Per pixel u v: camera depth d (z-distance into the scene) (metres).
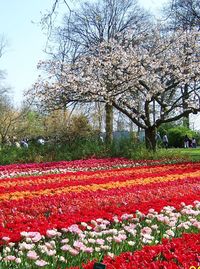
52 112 31.05
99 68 27.38
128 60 27.05
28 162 25.12
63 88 27.28
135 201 9.91
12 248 6.18
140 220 8.13
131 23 36.53
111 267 5.02
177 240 6.50
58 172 19.36
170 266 5.09
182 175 15.98
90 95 27.25
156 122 26.92
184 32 29.05
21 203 9.51
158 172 17.14
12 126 45.41
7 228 7.13
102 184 13.27
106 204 9.55
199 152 32.31
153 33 29.92
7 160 24.95
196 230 7.61
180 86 29.42
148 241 6.45
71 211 8.72
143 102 29.53
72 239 6.69
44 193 11.51
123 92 27.70
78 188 12.34
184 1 29.70
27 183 14.30
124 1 36.59
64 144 28.05
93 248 6.31
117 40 31.17
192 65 27.58
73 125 29.91
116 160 23.94
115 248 6.32
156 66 27.58
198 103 27.41
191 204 9.65
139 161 23.23
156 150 26.27
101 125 33.22
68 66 29.09
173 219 7.87
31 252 5.41
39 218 7.86
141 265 5.19
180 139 47.91
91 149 26.39
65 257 5.80
